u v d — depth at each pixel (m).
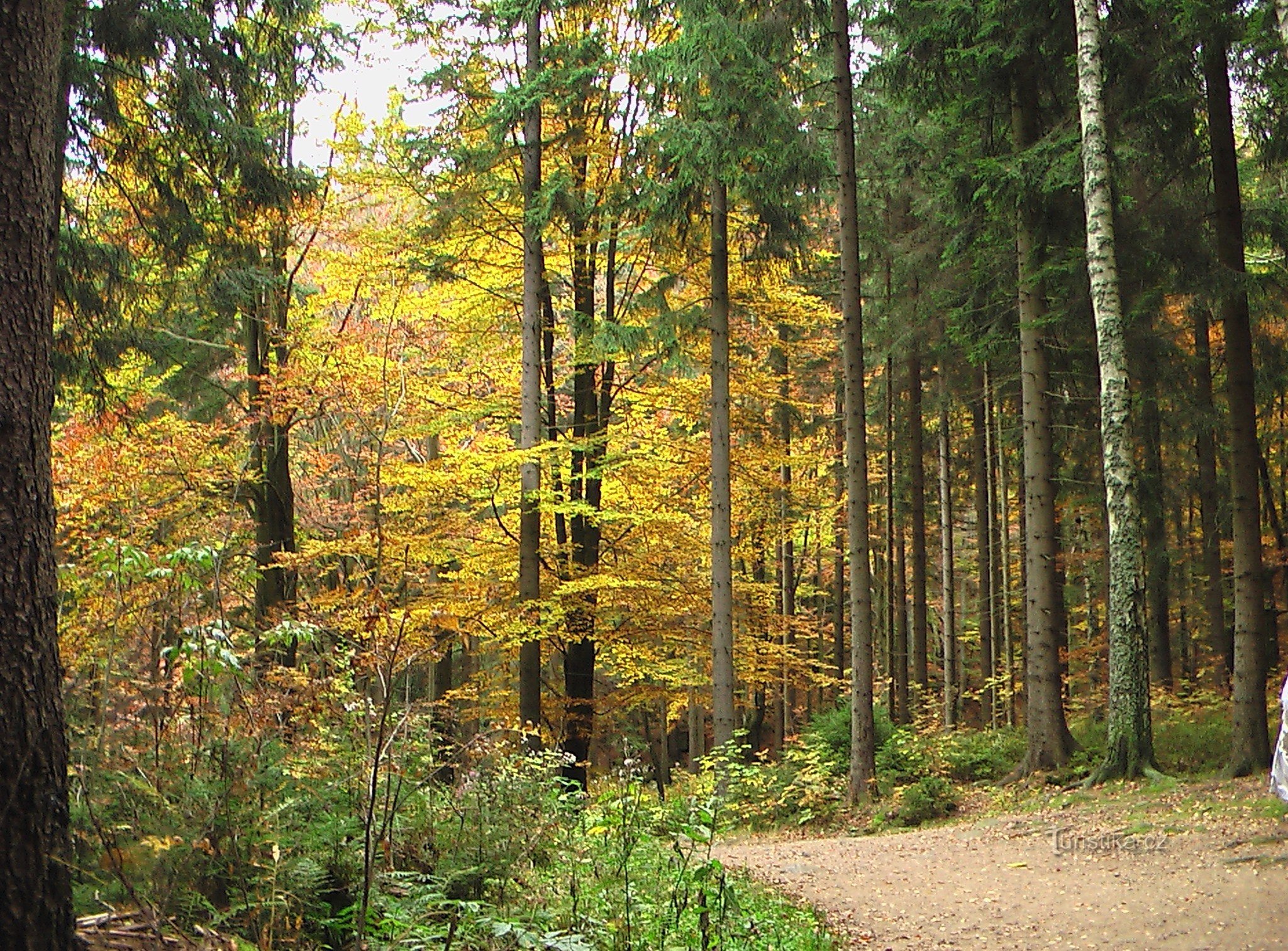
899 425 27.27
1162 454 22.03
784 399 20.17
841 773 17.61
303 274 17.06
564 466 17.61
